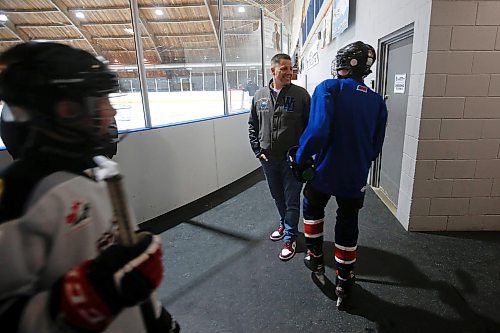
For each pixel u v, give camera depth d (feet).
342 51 5.09
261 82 17.90
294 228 7.11
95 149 1.61
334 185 5.13
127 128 8.74
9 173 1.40
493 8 6.48
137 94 9.06
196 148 10.70
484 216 7.75
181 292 6.05
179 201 10.21
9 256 1.28
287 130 6.75
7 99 1.38
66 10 19.12
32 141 1.43
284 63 6.54
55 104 1.37
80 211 1.53
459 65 6.86
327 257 7.07
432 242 7.45
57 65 1.34
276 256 7.21
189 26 19.48
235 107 15.74
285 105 6.71
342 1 14.48
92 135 1.54
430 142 7.37
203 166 11.10
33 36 19.81
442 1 6.52
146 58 19.71
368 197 10.53
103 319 1.29
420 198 7.77
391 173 10.02
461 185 7.59
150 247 1.48
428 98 7.11
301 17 36.50
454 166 7.47
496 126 7.14
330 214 9.32
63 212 1.44
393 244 7.41
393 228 8.23
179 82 18.93
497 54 6.74
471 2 6.48
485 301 5.46
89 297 1.23
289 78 6.66
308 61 31.01
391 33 9.02
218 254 7.39
